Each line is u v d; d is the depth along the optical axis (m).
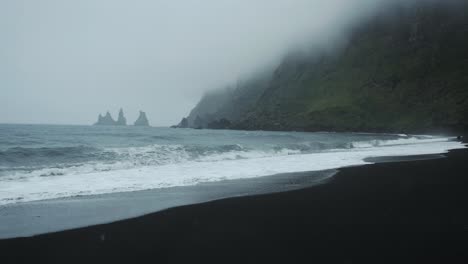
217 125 148.12
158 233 7.86
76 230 8.10
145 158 21.42
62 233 7.88
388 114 105.69
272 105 147.25
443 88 101.75
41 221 8.83
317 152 31.55
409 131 89.12
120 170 18.16
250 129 131.38
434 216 9.05
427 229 7.91
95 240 7.43
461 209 9.78
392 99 112.19
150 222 8.73
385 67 128.12
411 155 27.50
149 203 10.88
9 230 8.09
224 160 23.64
